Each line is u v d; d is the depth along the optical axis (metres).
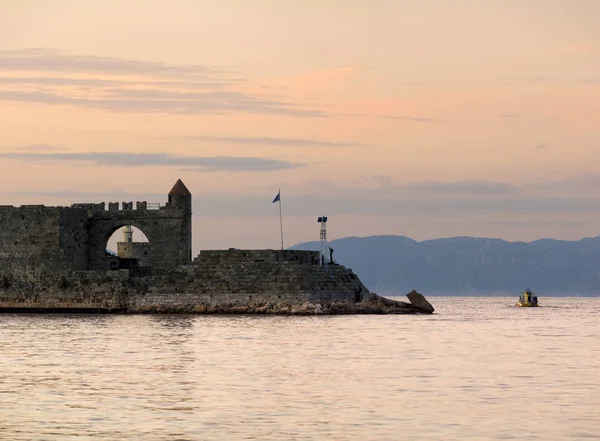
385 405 74.19
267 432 65.00
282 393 79.44
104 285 175.00
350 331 136.75
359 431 65.31
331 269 181.38
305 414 70.75
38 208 176.50
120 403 74.81
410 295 195.88
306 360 101.38
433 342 122.31
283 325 146.50
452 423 67.75
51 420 68.56
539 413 71.25
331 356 104.94
